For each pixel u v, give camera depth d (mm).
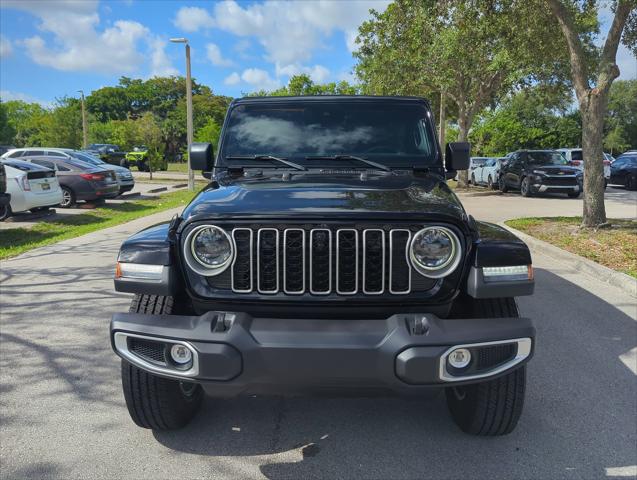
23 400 3842
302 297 2760
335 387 2656
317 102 4188
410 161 3932
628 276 6824
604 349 4715
